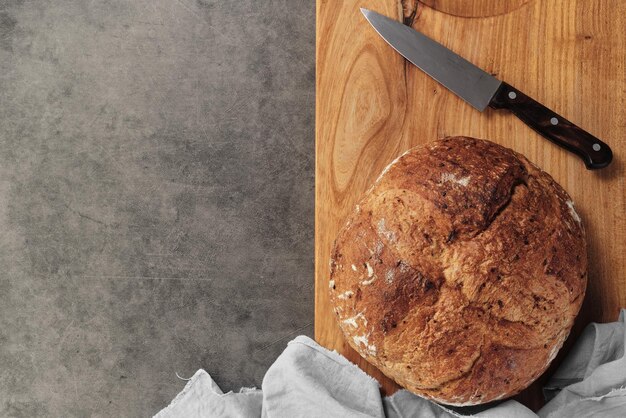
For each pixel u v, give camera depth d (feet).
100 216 2.81
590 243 2.33
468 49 2.39
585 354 2.25
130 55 2.83
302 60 2.82
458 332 1.98
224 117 2.81
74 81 2.83
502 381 2.02
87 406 2.77
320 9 2.38
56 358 2.78
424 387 2.05
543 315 2.00
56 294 2.79
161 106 2.82
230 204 2.80
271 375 2.35
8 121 2.83
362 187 2.36
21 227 2.81
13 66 2.84
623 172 2.34
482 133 2.37
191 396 2.68
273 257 2.78
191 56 2.83
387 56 2.38
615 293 2.31
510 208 2.01
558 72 2.38
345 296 2.08
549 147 2.35
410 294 1.99
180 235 2.79
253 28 2.83
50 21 2.84
